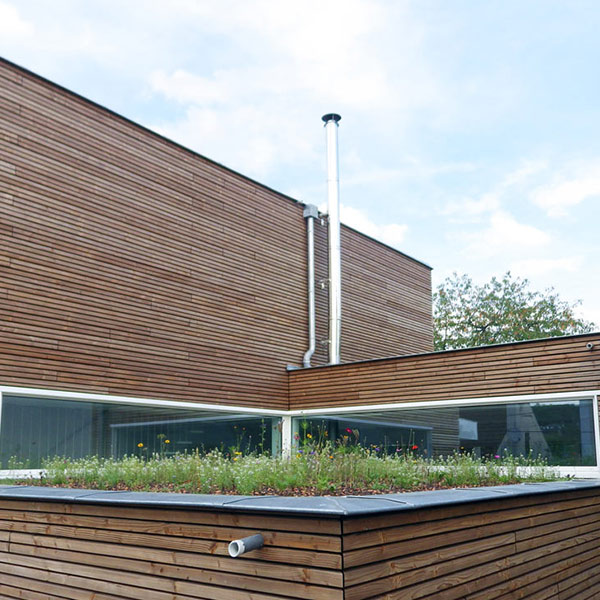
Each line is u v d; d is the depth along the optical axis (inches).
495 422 462.6
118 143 469.7
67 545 179.2
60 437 410.6
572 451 427.5
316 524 133.1
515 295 1178.6
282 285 590.2
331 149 663.8
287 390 573.9
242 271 551.5
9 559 194.2
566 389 432.1
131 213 470.6
